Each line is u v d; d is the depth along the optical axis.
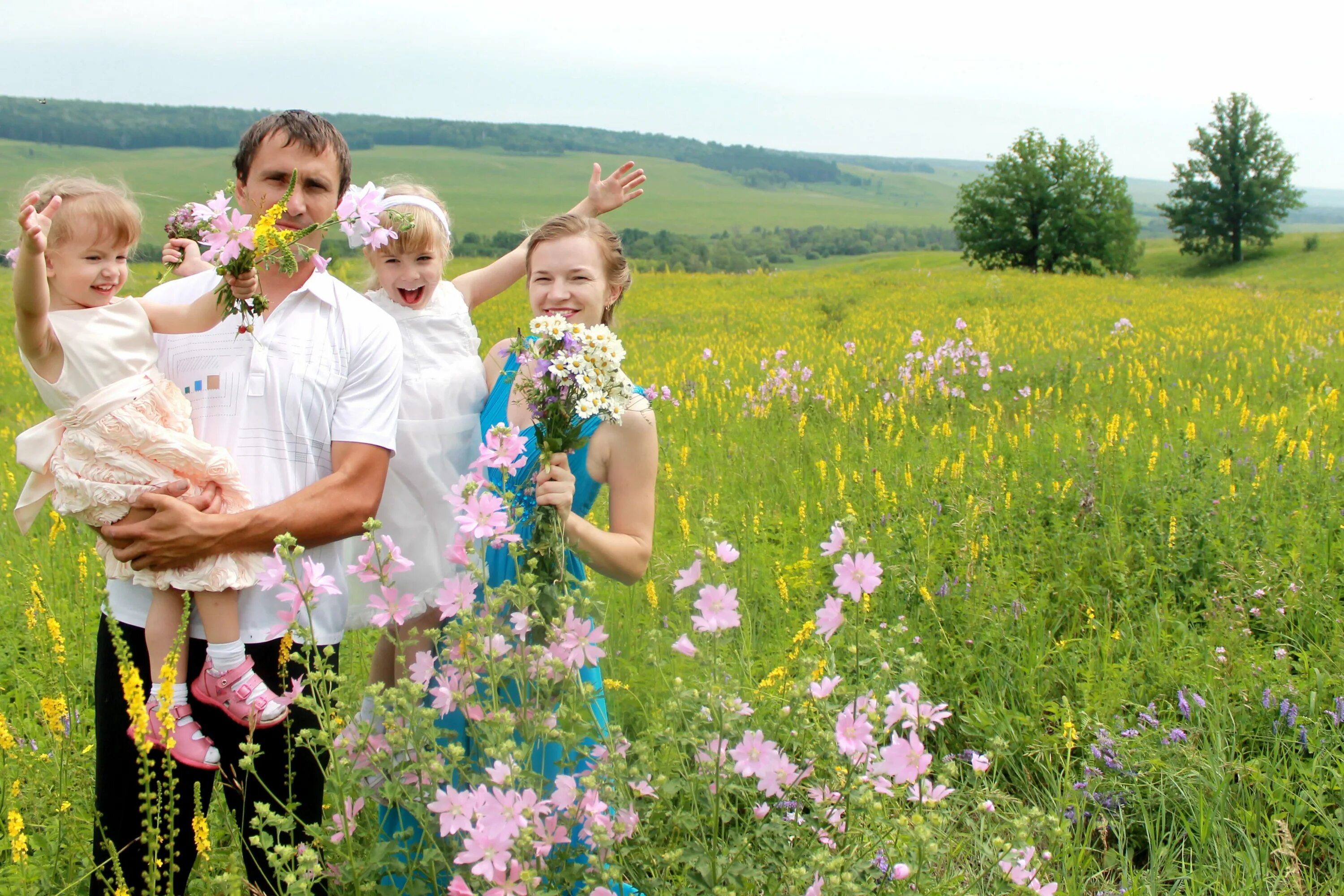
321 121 2.72
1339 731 3.75
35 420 10.88
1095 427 7.62
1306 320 18.03
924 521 5.63
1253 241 76.25
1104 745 3.64
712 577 2.53
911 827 2.39
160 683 2.49
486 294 3.76
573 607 2.66
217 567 2.46
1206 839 3.28
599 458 2.97
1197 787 3.50
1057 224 65.50
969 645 4.39
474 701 2.58
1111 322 18.89
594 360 2.63
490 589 2.59
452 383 3.17
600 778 2.36
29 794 3.10
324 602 2.74
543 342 2.62
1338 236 76.56
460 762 2.52
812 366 12.51
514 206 168.50
